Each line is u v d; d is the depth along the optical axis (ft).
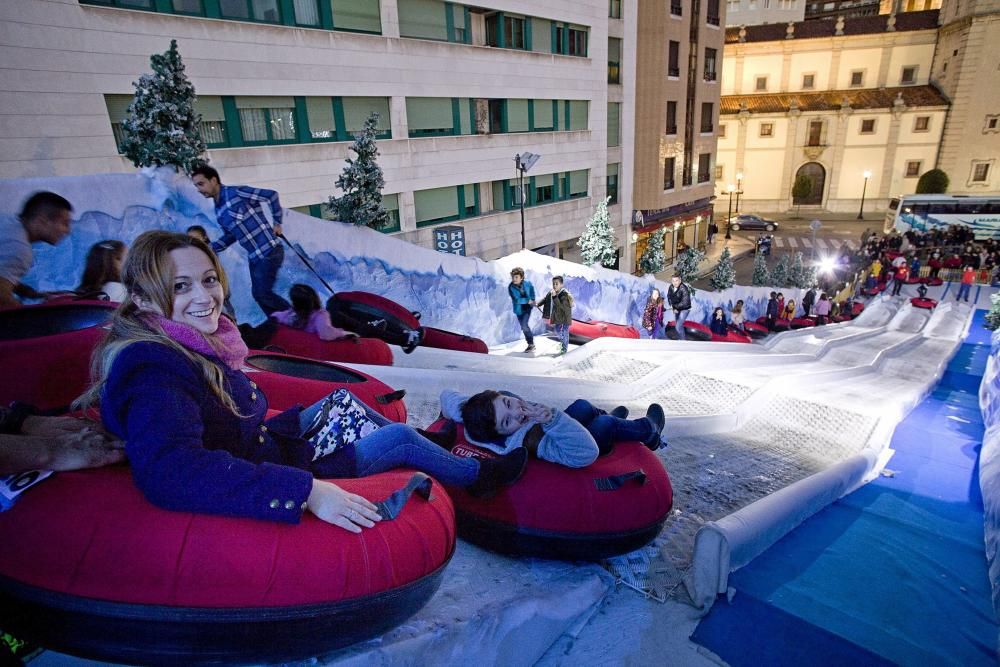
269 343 18.92
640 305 51.85
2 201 16.07
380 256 29.91
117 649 5.07
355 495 5.97
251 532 5.19
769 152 151.33
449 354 25.17
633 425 12.32
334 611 5.51
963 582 11.37
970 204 105.29
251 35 43.96
